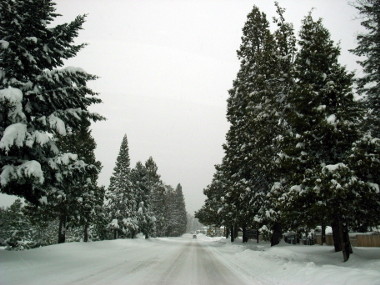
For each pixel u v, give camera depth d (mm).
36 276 8977
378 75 15078
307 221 12953
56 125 12398
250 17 27672
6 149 10688
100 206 32406
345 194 10906
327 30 14180
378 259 11836
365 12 15016
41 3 12633
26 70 12961
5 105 11203
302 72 13930
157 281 9438
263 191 23250
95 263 13047
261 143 20312
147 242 35000
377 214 12188
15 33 12242
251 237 40594
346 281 7852
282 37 19453
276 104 18859
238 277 11219
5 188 12430
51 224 55156
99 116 14195
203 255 20906
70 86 13359
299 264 11766
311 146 12938
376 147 11281
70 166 13711
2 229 41938
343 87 12938
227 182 34562
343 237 12789
